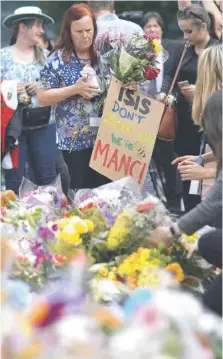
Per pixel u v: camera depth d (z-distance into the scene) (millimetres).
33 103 11586
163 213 7219
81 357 4652
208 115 6559
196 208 6684
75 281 5648
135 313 4875
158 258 6855
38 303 5125
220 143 6523
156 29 12883
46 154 11812
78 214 7383
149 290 5090
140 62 9258
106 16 10914
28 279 6594
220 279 6281
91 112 9727
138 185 8633
